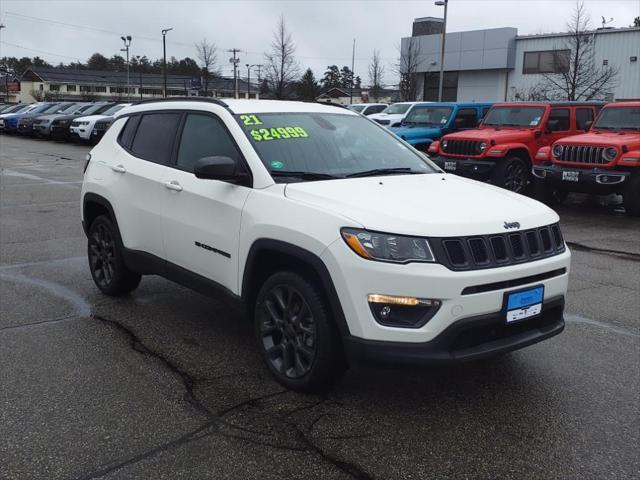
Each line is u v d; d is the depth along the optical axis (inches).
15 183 577.9
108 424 137.7
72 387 155.8
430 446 130.9
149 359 174.2
